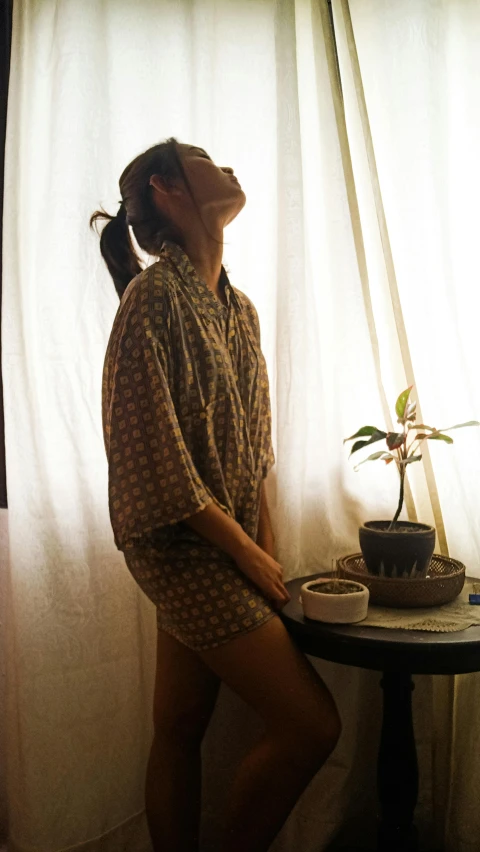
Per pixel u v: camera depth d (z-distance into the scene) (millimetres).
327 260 1615
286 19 1513
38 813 1475
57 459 1503
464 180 1584
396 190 1571
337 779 1576
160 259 1306
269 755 1164
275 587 1217
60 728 1496
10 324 1466
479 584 1419
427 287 1555
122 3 1548
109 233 1433
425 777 1611
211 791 1607
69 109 1498
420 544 1284
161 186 1347
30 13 1534
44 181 1508
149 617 1582
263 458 1385
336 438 1600
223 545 1178
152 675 1583
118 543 1189
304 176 1626
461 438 1543
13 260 1468
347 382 1571
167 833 1337
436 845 1605
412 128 1558
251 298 1610
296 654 1202
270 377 1598
